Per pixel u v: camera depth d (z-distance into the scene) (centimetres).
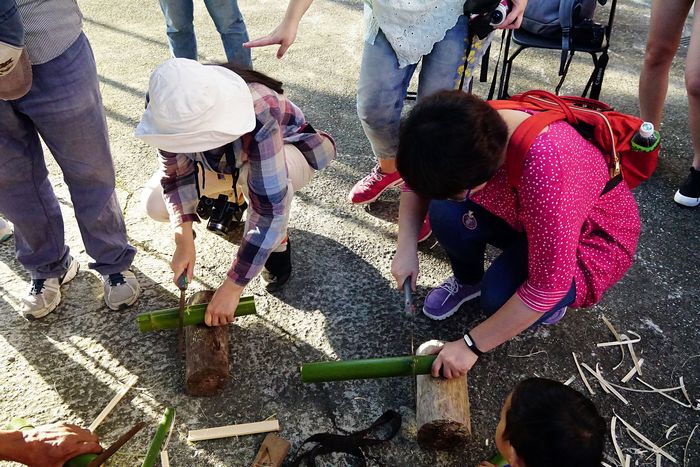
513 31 294
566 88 349
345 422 188
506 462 168
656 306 227
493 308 190
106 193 197
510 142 150
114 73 364
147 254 245
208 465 177
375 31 212
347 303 226
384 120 230
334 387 197
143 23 422
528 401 137
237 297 188
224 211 199
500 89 301
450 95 138
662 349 212
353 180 285
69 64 165
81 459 158
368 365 179
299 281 234
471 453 180
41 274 214
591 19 273
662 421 190
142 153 300
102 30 412
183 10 298
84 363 204
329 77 362
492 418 189
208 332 194
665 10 253
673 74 359
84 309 222
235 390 196
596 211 173
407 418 189
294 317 220
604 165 163
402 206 192
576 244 154
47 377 200
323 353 208
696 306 227
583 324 219
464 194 147
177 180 197
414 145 135
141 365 204
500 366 204
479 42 219
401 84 224
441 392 174
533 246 154
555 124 154
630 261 182
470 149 131
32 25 154
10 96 152
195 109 149
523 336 214
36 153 187
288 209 184
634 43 394
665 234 258
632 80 357
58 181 281
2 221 251
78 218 201
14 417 188
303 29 412
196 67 155
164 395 195
